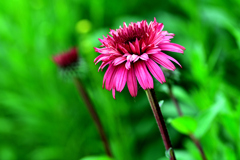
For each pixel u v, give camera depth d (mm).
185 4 817
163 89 593
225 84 683
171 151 460
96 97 811
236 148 612
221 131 663
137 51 439
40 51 1013
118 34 464
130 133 868
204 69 630
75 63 665
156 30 451
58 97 993
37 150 981
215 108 539
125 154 807
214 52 809
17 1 1016
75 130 958
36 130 987
